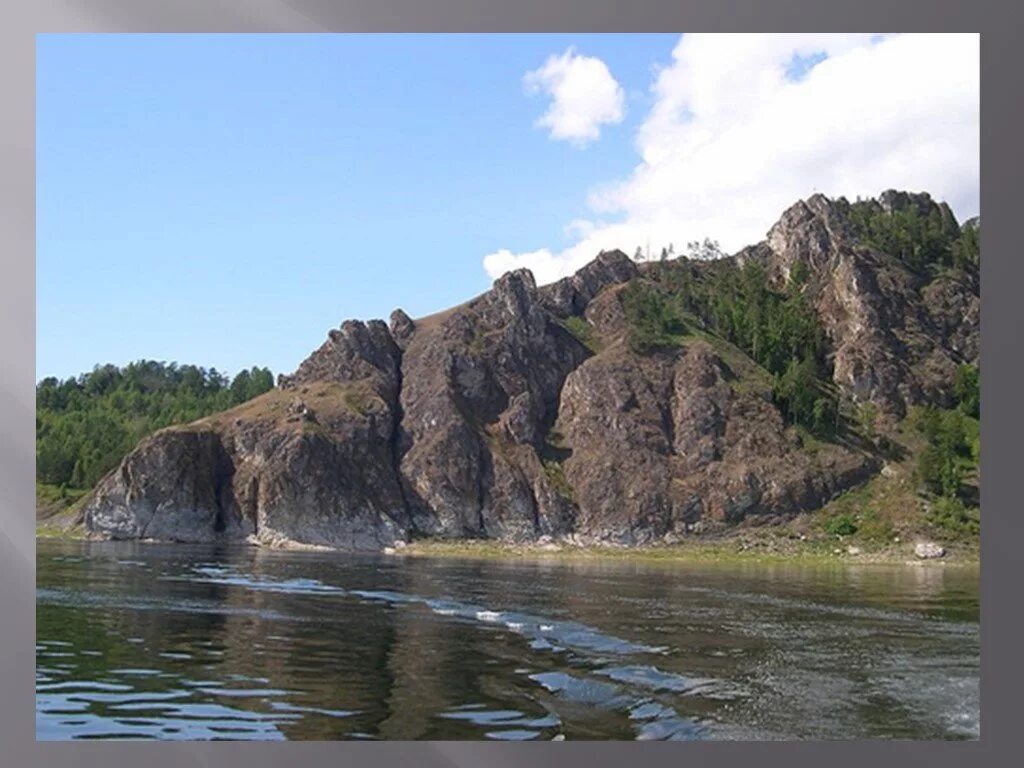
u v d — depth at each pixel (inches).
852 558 2479.1
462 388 3417.8
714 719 540.1
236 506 2903.5
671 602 1160.8
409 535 2994.6
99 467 3302.2
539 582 1489.9
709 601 1179.9
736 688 614.2
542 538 2999.5
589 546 2933.1
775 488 2923.2
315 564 1894.7
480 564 2096.5
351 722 522.0
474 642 778.8
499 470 3139.8
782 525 2859.3
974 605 1175.0
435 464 3122.5
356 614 976.3
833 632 883.4
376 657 703.7
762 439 3090.6
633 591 1330.0
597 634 837.8
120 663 681.6
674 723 528.1
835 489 2933.1
